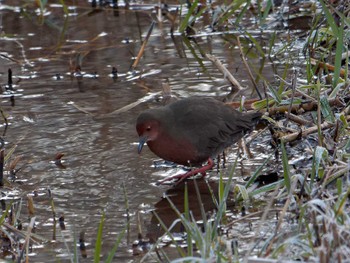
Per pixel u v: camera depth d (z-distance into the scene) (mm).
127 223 9539
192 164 11406
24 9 18797
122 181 11172
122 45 16672
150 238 9562
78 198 10727
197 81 14617
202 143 11156
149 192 10836
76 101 14055
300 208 8977
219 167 11523
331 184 10047
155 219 10086
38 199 10734
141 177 11289
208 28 17297
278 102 12172
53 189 11008
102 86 14688
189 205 10445
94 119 13250
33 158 11930
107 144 12297
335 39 13992
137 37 17047
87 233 9789
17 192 10953
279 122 12039
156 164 11680
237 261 7703
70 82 14961
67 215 10266
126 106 13438
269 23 17141
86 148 12188
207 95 13883
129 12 18516
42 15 17938
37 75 15328
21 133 12836
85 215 10242
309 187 9789
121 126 12914
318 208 8898
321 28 14500
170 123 11117
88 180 11227
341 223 8398
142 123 11102
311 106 12477
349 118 11594
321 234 8344
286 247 8109
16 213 10125
